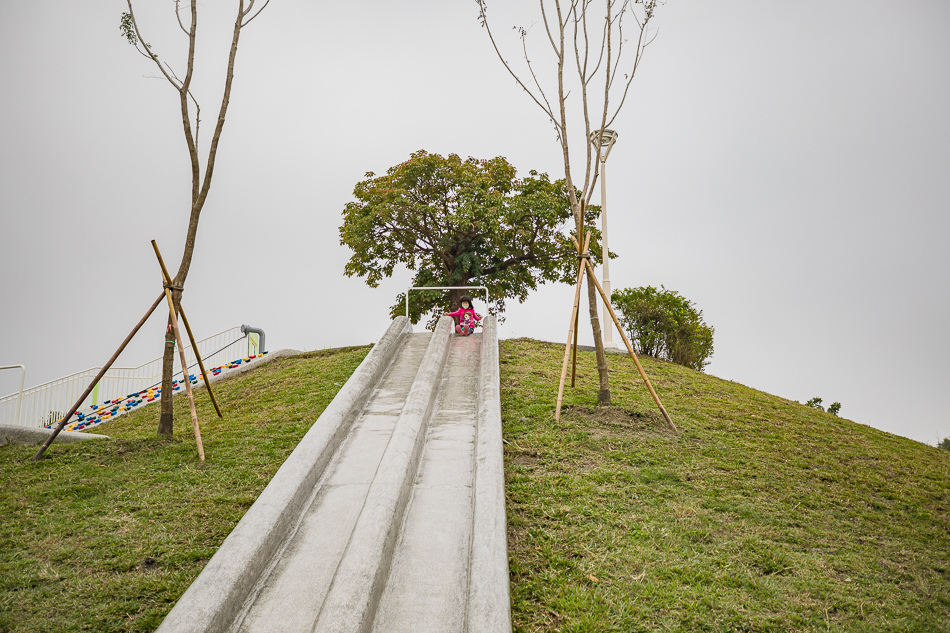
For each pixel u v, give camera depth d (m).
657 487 7.49
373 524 5.38
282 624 4.62
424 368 10.10
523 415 9.91
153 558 5.71
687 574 5.57
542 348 15.88
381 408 9.27
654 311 17.44
